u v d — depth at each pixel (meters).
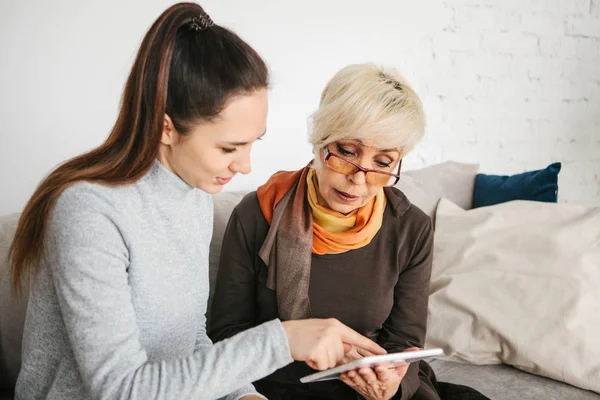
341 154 1.30
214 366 0.88
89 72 1.83
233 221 1.43
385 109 1.23
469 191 2.32
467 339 1.76
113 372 0.85
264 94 0.93
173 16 0.89
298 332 0.96
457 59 2.68
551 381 1.66
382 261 1.41
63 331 0.95
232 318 1.41
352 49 2.35
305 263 1.35
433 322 1.82
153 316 1.00
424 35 2.55
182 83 0.88
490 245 1.92
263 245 1.36
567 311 1.69
